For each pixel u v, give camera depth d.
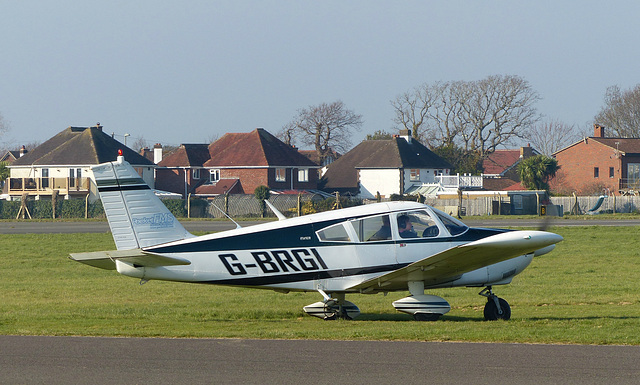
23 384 28.83
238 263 46.53
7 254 100.75
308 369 30.88
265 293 64.94
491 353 33.69
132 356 33.66
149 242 47.69
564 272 76.25
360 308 54.75
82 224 165.88
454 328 41.34
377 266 47.00
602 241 107.31
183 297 62.38
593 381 28.53
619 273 75.06
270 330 41.44
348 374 29.98
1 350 35.22
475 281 48.22
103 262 46.62
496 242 42.66
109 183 47.53
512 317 48.84
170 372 30.55
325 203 198.75
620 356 32.91
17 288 69.00
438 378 29.22
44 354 34.22
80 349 35.38
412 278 46.91
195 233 125.12
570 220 160.38
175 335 39.28
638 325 42.47
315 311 48.88
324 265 46.84
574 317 48.16
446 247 47.75
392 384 28.44
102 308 55.50
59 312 53.00
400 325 44.03
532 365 31.22
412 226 47.75
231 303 58.16
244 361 32.44
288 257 46.59
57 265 89.12
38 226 157.75
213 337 38.72
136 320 48.28
